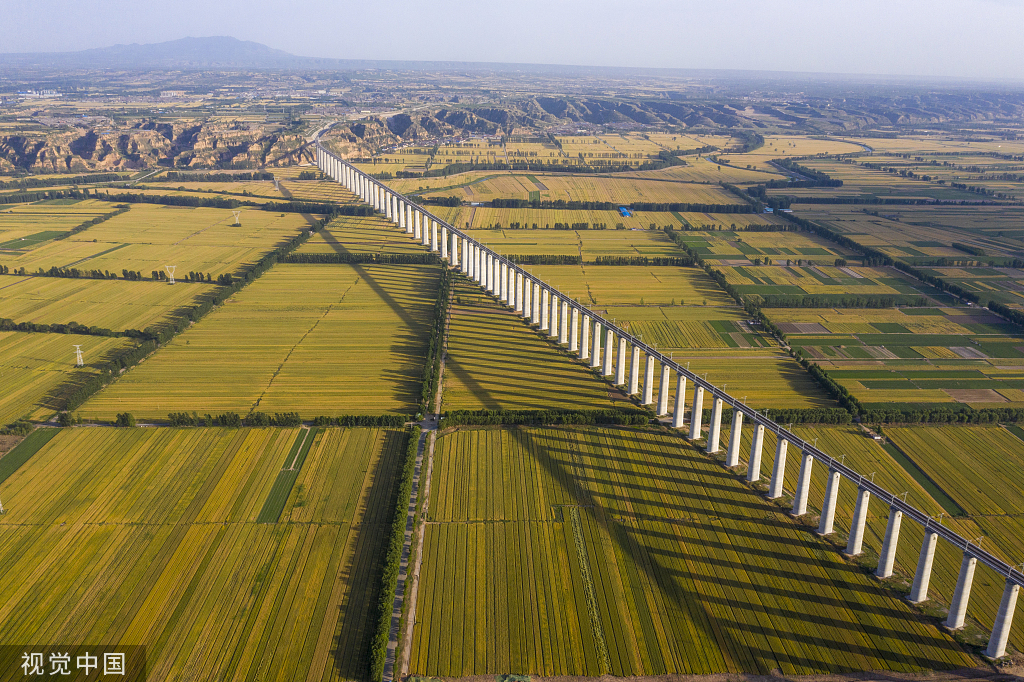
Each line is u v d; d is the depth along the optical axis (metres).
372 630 120.50
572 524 147.88
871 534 145.62
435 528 146.00
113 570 132.88
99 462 166.62
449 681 111.44
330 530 144.25
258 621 122.06
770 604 127.69
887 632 121.81
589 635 120.69
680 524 148.38
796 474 166.88
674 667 114.94
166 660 114.31
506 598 128.12
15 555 136.25
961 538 120.19
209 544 139.88
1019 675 113.50
